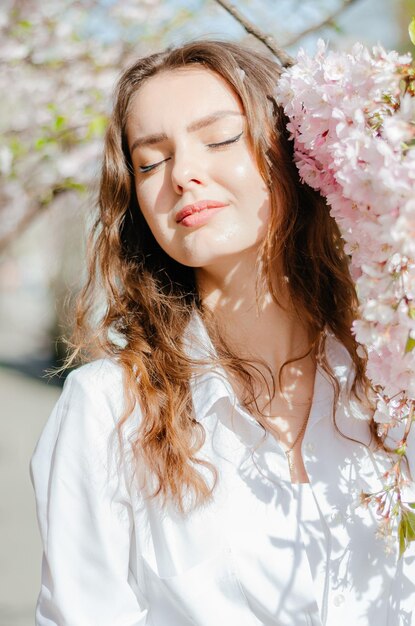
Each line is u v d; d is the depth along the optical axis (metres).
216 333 1.73
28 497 6.89
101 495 1.59
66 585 1.57
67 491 1.60
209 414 1.65
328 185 1.54
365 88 1.40
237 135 1.61
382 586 1.58
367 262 1.36
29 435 9.53
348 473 1.63
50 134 4.53
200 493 1.56
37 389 13.71
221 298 1.73
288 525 1.58
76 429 1.63
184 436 1.61
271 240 1.65
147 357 1.71
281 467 1.61
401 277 1.30
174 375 1.67
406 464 1.66
